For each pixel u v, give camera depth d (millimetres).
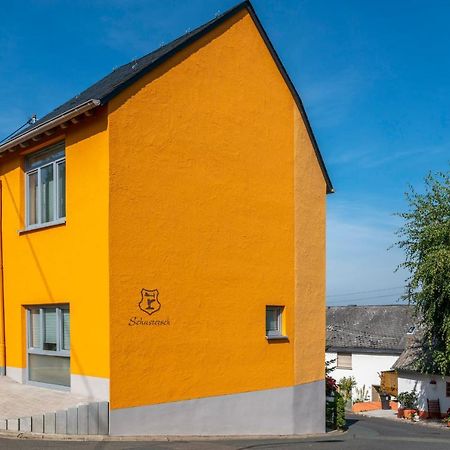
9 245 13055
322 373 15000
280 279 13758
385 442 13547
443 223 24281
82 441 8969
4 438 8625
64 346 11242
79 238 10742
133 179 10539
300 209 14539
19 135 12734
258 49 13602
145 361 10398
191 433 11133
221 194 12344
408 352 32031
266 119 13688
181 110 11578
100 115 10414
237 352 12383
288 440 12156
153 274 10719
